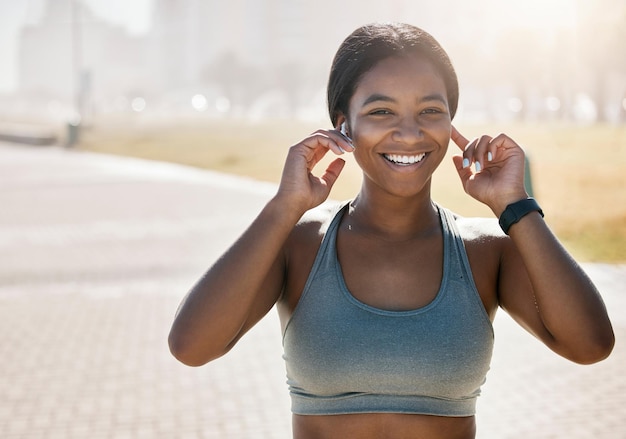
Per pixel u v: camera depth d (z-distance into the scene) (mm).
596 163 18312
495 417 5461
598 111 41625
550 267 1965
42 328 7812
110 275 10125
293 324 2023
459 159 2215
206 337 1951
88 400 5922
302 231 2133
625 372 6184
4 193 20094
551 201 13797
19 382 6305
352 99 2023
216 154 29156
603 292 8258
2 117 102688
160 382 6273
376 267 2029
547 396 5793
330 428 2000
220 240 12547
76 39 50781
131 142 38906
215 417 5566
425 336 1940
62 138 43812
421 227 2082
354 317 1966
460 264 2027
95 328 7785
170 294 9102
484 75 70500
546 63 52594
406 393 1960
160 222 14594
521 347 6844
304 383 2010
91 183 22172
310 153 2041
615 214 12344
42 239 13094
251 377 6363
